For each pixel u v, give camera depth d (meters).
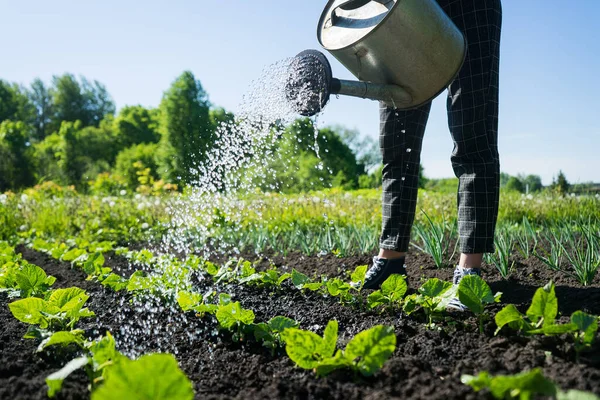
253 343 1.84
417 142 2.44
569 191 6.93
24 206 6.76
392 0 2.01
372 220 5.80
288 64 2.22
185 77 28.02
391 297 2.06
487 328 1.75
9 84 52.34
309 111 2.16
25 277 2.35
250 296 2.62
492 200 2.15
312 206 6.47
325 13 2.30
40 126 53.16
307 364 1.44
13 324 2.04
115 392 0.92
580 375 1.27
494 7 2.14
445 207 6.31
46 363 1.62
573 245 2.91
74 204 7.16
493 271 2.81
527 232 3.83
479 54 2.11
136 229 5.97
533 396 1.13
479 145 2.14
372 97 2.14
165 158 26.45
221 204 4.88
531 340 1.54
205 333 1.98
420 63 2.06
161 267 3.46
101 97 56.16
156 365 0.94
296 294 2.61
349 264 3.48
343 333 1.92
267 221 5.51
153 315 2.26
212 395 1.40
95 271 3.11
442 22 2.01
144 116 46.41
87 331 2.01
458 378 1.35
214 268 3.03
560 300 2.08
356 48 2.08
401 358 1.53
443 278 2.81
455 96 2.18
